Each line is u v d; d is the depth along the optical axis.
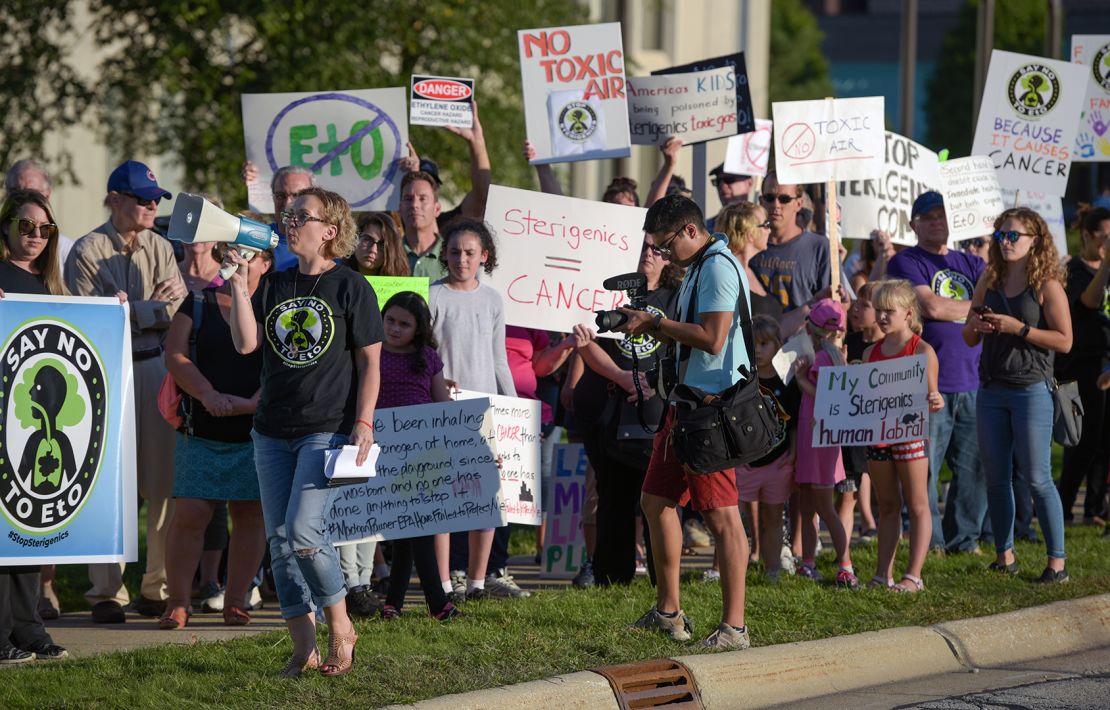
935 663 11.73
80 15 35.91
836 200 18.31
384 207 15.93
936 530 15.97
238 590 12.53
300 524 9.77
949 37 107.00
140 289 13.55
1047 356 14.33
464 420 12.23
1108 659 12.23
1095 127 21.00
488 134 31.47
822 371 13.66
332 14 30.16
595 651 10.87
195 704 9.30
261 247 9.84
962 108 105.56
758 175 20.59
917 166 19.06
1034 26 100.56
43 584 12.88
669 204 11.23
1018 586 13.87
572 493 15.26
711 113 16.98
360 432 9.86
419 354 12.53
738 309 11.12
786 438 13.98
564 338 14.84
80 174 39.00
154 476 13.09
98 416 11.45
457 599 12.95
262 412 9.98
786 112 16.70
